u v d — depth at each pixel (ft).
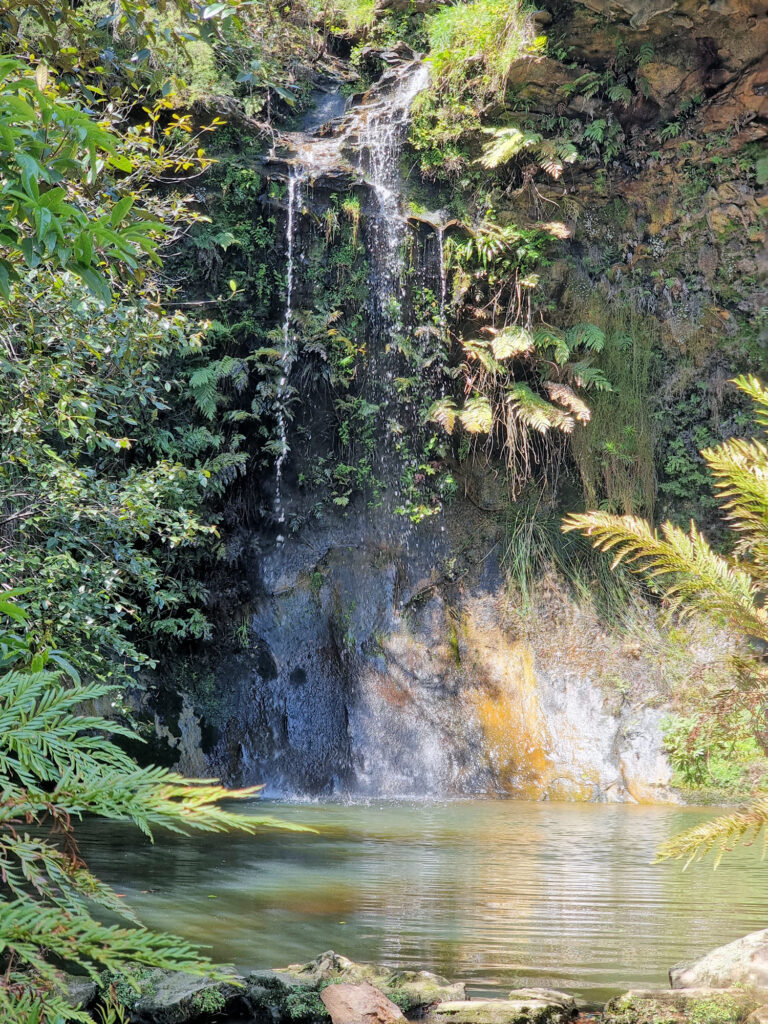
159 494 23.98
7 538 22.27
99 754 3.01
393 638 41.42
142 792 2.77
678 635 39.27
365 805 34.53
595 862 22.21
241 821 2.73
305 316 42.27
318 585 42.06
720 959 11.74
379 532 43.45
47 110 7.68
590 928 15.39
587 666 39.55
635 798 35.42
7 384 19.75
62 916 2.67
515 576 42.57
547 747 37.91
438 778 38.34
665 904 17.37
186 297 40.78
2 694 3.03
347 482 43.39
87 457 34.68
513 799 36.83
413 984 11.61
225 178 41.32
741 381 9.52
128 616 37.47
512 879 19.85
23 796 2.78
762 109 42.73
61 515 21.76
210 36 16.79
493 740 38.68
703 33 41.78
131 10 15.70
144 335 20.74
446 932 15.01
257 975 11.48
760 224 43.39
